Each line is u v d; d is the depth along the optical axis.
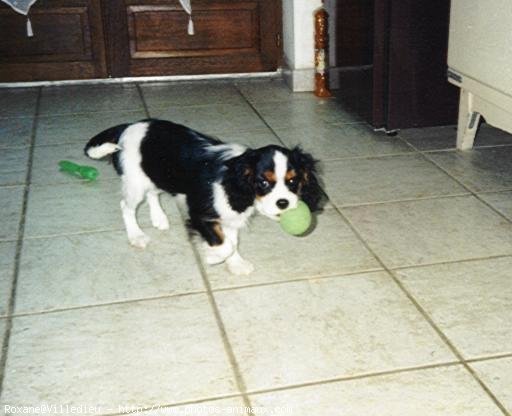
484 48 3.54
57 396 2.12
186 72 5.84
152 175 2.88
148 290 2.71
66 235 3.18
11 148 4.30
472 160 3.99
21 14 5.48
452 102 4.36
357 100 4.71
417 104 4.34
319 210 3.17
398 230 3.18
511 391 2.10
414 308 2.55
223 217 2.65
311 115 4.88
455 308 2.54
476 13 3.56
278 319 2.50
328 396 2.10
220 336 2.40
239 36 5.79
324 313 2.53
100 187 3.71
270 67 5.89
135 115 4.94
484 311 2.52
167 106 5.14
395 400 2.07
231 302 2.61
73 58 5.69
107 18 5.61
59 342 2.38
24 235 3.18
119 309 2.58
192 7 5.64
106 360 2.28
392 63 4.20
